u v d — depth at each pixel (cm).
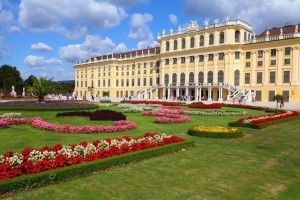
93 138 1738
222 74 7425
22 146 1476
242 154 1386
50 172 911
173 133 2009
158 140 1451
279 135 1945
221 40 7456
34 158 1004
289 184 972
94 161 1051
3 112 3131
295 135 1950
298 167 1176
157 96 8838
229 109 4369
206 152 1415
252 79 7112
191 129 1944
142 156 1216
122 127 2042
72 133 1902
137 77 10144
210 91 7388
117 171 1062
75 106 3750
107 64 11162
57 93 11931
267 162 1245
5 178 849
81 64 12506
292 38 6344
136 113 3459
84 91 12412
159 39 9000
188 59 8194
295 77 6381
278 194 884
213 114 3400
